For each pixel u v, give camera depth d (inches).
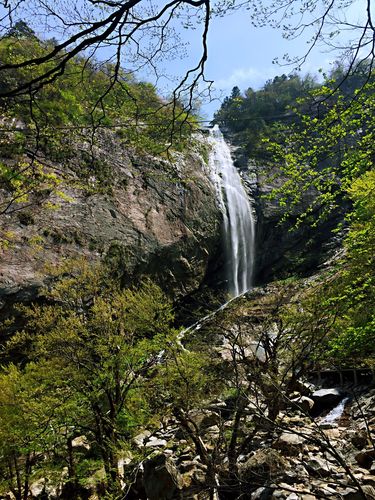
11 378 289.9
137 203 732.7
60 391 289.0
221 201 929.5
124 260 650.2
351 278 296.4
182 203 820.0
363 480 227.5
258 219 1016.2
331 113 235.3
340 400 406.3
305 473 235.9
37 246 533.3
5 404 273.4
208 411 282.4
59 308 328.8
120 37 143.5
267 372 249.1
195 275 813.2
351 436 303.0
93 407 292.4
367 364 331.0
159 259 722.8
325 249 911.7
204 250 842.8
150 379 283.1
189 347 288.0
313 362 313.9
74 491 316.2
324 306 292.0
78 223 619.2
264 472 199.6
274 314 310.8
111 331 303.9
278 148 286.4
